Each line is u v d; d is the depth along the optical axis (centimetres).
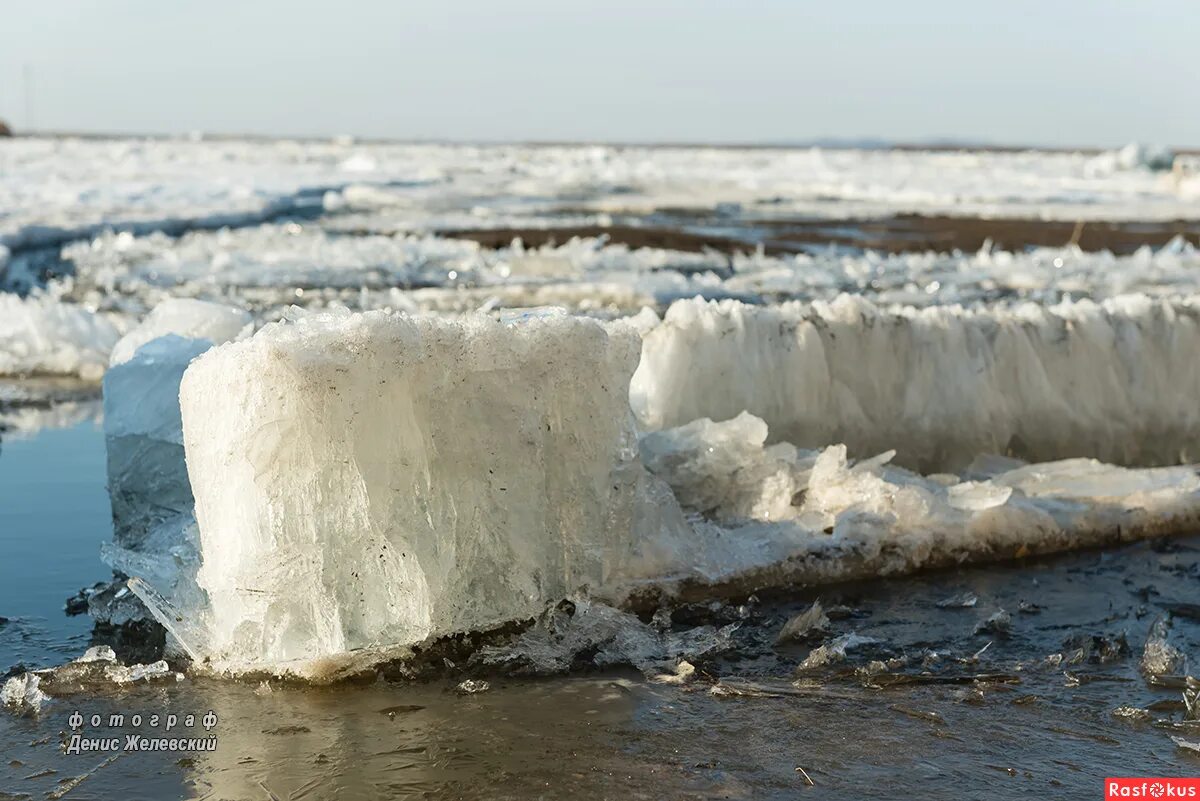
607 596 399
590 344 382
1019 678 361
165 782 288
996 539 477
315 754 302
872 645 385
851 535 454
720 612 407
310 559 336
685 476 471
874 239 2156
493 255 1670
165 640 378
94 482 572
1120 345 617
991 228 2409
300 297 1259
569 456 385
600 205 3048
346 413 334
